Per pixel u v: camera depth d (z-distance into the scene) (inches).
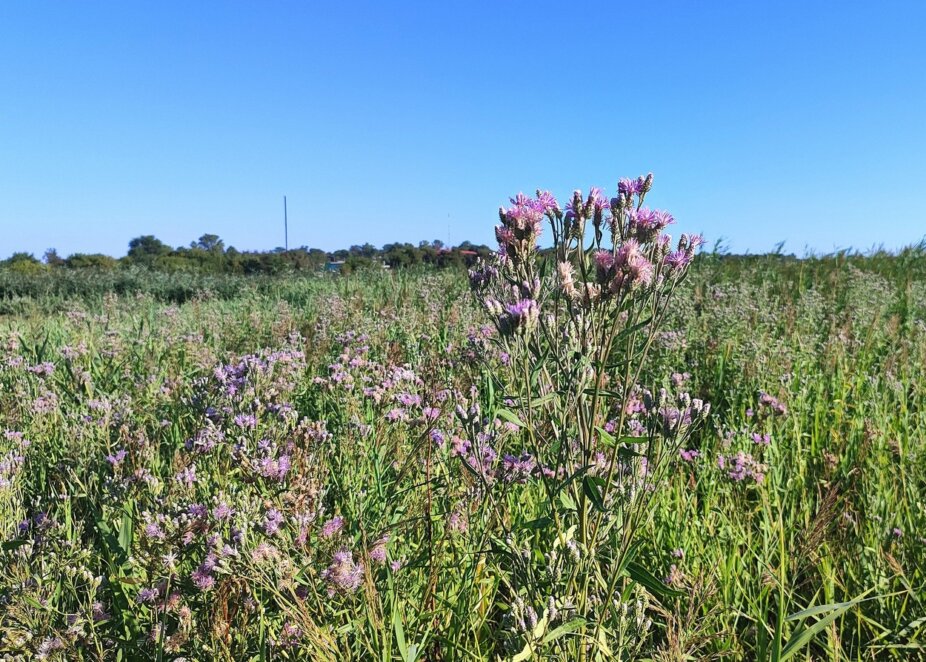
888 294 372.8
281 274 711.7
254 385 138.6
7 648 79.8
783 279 449.4
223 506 87.6
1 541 96.7
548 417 96.3
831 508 115.3
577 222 88.0
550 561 79.6
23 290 737.6
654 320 87.2
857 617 102.5
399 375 157.6
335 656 80.5
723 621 99.6
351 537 93.7
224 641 78.7
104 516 107.3
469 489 105.8
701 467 147.6
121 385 214.7
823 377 218.7
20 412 176.7
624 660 80.4
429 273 528.4
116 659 83.6
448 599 96.9
